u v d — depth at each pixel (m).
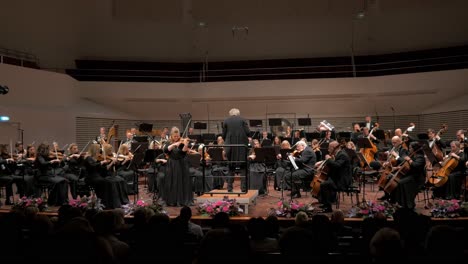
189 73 18.08
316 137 11.46
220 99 16.44
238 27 17.08
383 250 3.74
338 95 15.63
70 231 3.87
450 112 14.73
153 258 3.96
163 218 4.32
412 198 7.47
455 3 15.20
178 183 7.94
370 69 17.12
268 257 3.83
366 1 15.92
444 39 16.22
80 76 16.98
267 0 16.48
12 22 14.97
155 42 17.52
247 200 7.22
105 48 17.38
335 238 4.87
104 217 4.24
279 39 17.39
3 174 8.80
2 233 4.66
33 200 7.58
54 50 16.56
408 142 8.44
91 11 16.22
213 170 9.59
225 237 3.90
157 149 8.77
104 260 3.72
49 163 8.35
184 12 16.86
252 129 16.45
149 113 17.22
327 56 17.48
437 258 3.66
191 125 17.05
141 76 17.05
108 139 12.27
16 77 13.49
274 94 15.84
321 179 7.65
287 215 6.72
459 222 6.56
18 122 13.45
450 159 8.44
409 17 15.96
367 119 12.69
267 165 10.23
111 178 8.03
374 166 10.05
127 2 16.47
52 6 15.49
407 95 15.29
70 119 15.17
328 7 16.23
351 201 8.23
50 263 3.70
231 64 18.02
